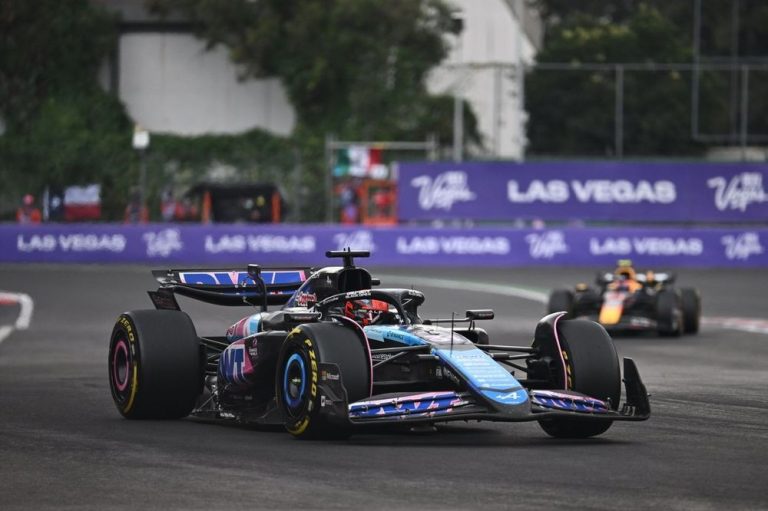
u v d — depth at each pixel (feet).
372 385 117.70
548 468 105.60
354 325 117.50
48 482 100.01
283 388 121.19
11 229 475.31
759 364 208.64
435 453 112.88
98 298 340.80
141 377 133.49
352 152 523.29
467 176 474.90
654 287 278.87
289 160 497.46
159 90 614.34
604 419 116.98
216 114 614.75
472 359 116.37
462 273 430.61
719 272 447.83
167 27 613.52
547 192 475.31
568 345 123.03
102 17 609.42
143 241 473.26
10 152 500.33
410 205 476.13
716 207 476.13
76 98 597.52
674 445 119.75
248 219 494.18
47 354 221.05
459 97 510.17
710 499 93.50
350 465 106.52
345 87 604.90
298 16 603.67
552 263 469.16
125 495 94.63
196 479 100.68
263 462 108.17
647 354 226.38
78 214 497.46
